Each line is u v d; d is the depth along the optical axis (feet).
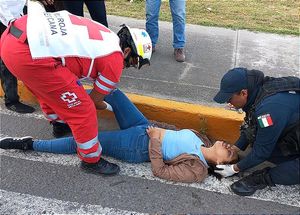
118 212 9.51
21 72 9.08
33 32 8.80
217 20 19.42
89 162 10.41
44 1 12.58
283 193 10.19
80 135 9.78
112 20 18.75
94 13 14.02
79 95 9.29
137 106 12.62
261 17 20.10
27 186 10.21
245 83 9.23
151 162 10.56
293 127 9.02
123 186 10.30
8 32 9.32
